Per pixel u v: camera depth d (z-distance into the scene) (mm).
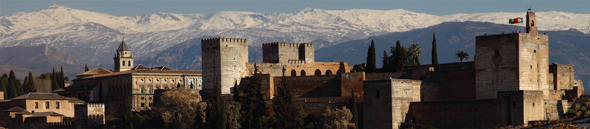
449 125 199375
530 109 187125
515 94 187625
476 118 193750
